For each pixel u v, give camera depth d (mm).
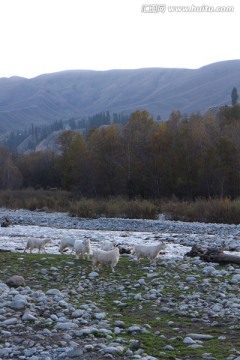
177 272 16703
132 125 75625
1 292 13234
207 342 9586
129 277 16047
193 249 20766
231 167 64875
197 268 17406
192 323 10898
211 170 65812
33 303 12102
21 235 33688
